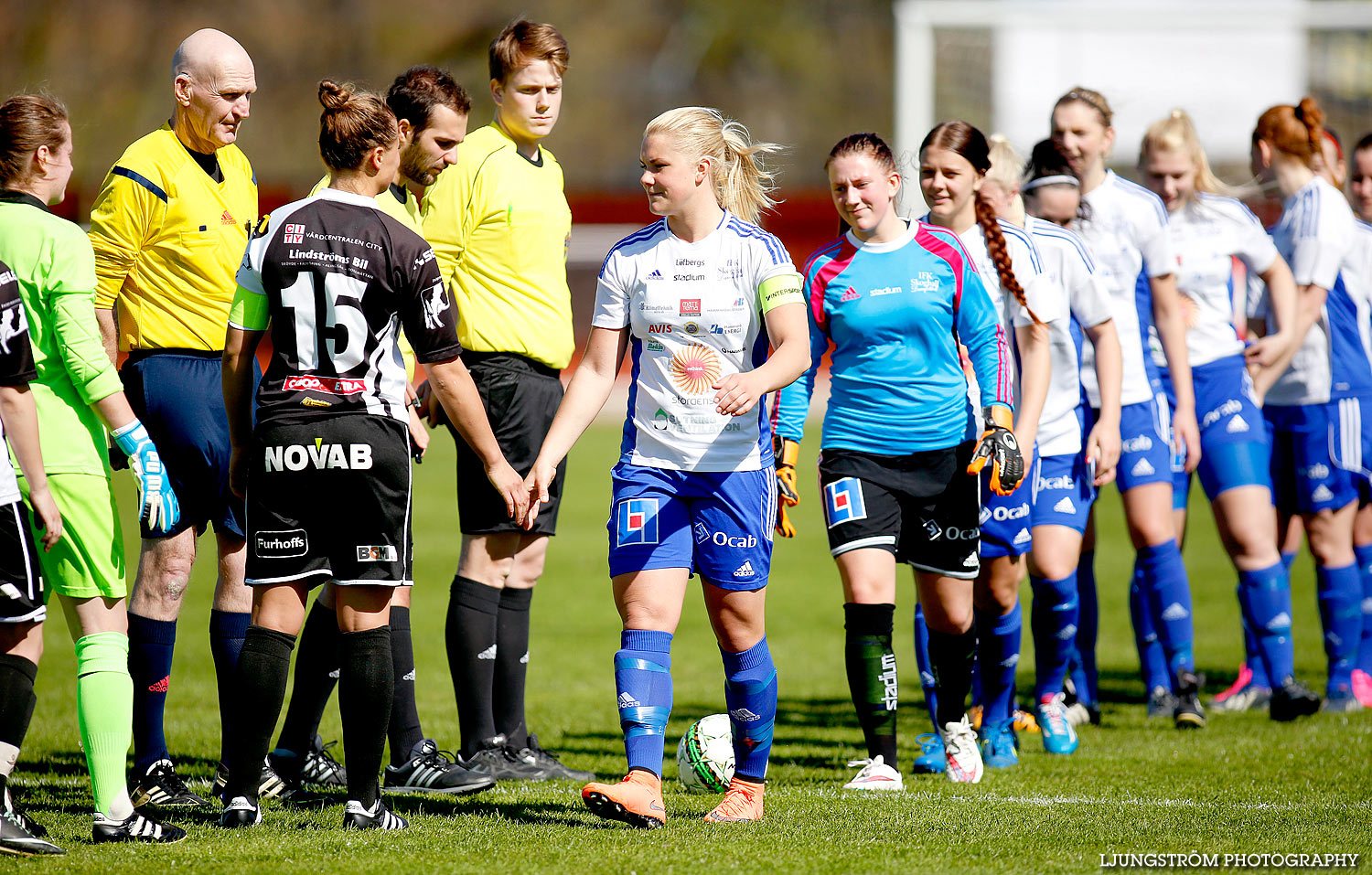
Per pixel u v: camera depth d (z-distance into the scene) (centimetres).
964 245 1970
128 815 1397
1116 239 2259
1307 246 2480
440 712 2511
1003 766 1967
